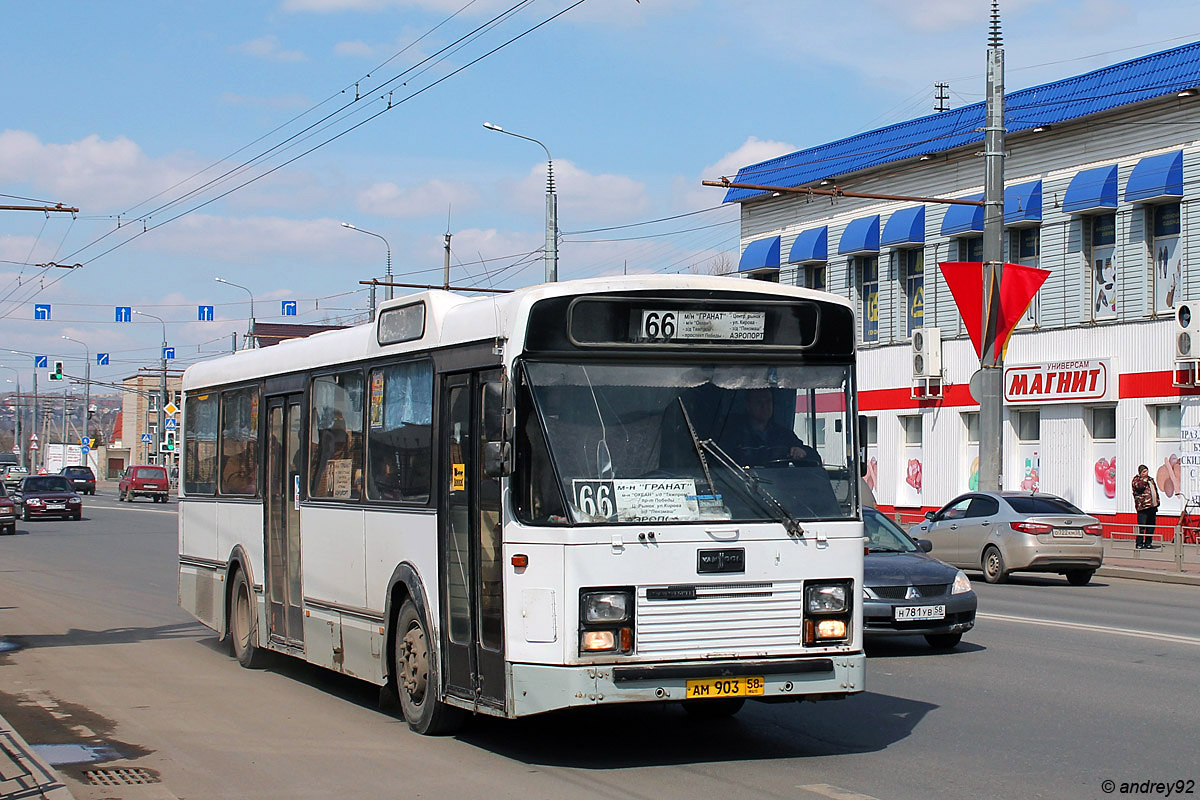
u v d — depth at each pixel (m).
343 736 9.54
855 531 8.35
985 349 26.45
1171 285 30.78
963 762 8.38
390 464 10.00
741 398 8.38
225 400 14.27
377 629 10.09
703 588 7.98
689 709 10.10
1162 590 22.61
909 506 38.75
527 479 8.01
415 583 9.38
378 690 11.84
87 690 11.80
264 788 7.91
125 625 17.12
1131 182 31.02
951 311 37.03
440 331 9.27
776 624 8.11
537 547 7.91
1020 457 34.97
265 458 12.91
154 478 66.06
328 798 7.62
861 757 8.58
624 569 7.87
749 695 7.97
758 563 8.10
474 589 8.56
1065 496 33.22
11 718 10.38
